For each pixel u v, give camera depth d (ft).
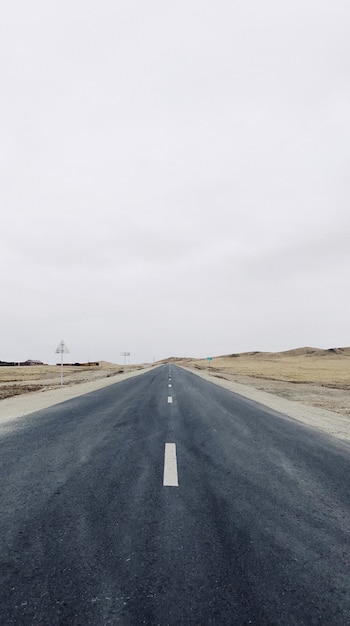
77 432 24.39
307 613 6.91
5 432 24.30
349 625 6.61
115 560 8.62
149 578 7.91
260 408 38.17
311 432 25.73
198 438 22.91
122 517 11.11
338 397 57.21
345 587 7.77
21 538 9.68
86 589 7.50
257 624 6.59
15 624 6.47
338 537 10.11
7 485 13.93
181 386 66.85
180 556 8.86
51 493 13.11
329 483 14.82
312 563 8.69
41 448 19.94
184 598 7.25
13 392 62.64
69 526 10.44
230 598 7.29
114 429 25.55
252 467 16.85
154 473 15.65
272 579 7.98
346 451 20.39
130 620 6.61
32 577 7.89
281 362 536.01
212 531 10.27
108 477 15.02
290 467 16.96
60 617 6.66
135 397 47.34
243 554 9.03
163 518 11.09
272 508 12.09
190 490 13.66
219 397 48.11
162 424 27.68
